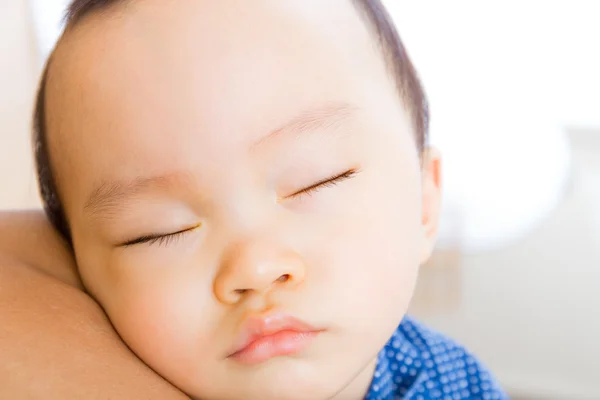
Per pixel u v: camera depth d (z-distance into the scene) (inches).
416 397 36.4
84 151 26.8
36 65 60.5
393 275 27.9
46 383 21.7
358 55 28.6
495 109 68.6
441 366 37.9
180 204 25.6
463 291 70.7
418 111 33.3
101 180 26.5
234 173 25.0
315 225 26.0
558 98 68.2
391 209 27.9
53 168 29.5
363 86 28.1
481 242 68.6
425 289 70.4
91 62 26.6
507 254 69.8
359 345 27.3
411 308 71.0
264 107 25.2
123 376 24.0
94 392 22.3
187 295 26.2
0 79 59.0
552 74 68.0
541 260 69.5
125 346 26.9
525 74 68.4
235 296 25.6
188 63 25.3
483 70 68.6
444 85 69.1
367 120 27.6
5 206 50.6
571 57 67.7
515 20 68.1
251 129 25.0
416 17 68.8
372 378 35.0
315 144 25.7
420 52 69.3
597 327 69.4
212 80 25.1
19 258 28.1
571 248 68.8
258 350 25.9
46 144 29.7
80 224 28.4
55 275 28.9
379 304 27.5
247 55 25.6
